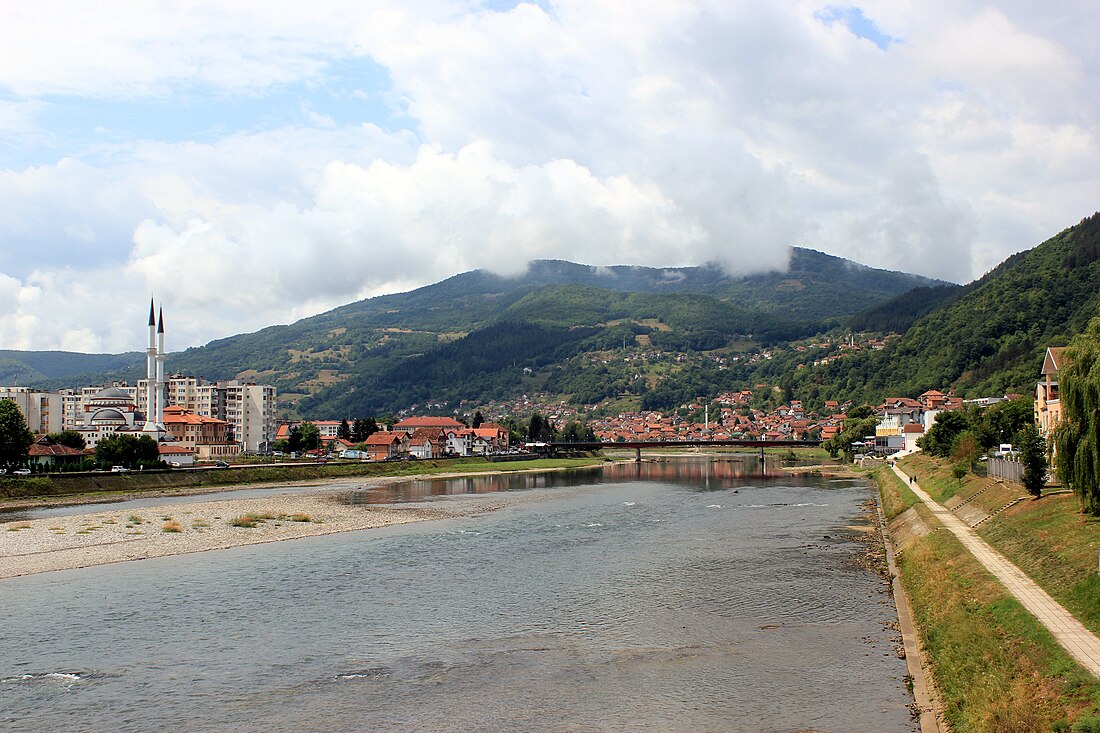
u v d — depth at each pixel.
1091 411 52.56
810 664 42.75
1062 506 61.00
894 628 49.53
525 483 181.00
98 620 52.56
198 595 59.72
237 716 36.72
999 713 30.33
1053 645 34.78
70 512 111.56
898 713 35.56
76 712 37.22
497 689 39.88
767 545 81.94
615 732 34.47
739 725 34.81
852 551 77.56
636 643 47.31
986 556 57.16
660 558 74.75
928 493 111.56
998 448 125.50
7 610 55.09
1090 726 26.34
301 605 56.72
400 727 35.38
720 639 47.78
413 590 61.50
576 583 63.84
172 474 157.88
